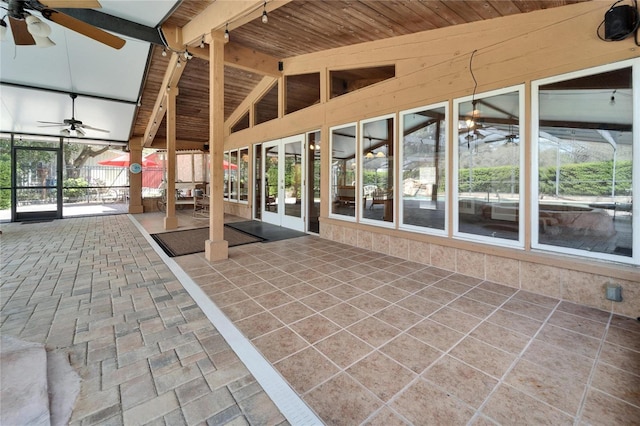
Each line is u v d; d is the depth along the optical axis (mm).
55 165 8336
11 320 2320
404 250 4109
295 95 6219
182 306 2600
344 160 5055
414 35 3963
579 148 2705
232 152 8906
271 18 4117
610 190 2561
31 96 6199
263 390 1583
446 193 3645
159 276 3379
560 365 1792
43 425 1330
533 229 2965
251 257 4188
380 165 4473
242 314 2453
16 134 7934
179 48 4586
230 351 1933
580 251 2703
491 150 3270
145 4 3781
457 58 3520
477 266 3359
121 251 4520
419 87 3910
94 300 2713
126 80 5832
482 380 1665
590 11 2600
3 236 5648
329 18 3990
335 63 5113
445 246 3641
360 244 4758
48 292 2891
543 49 2871
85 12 3834
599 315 2439
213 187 4055
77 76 5551
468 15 3268
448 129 3611
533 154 2953
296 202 6316
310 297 2801
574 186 2742
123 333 2143
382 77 4500
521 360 1846
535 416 1417
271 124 6848
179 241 5238
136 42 4562
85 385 1604
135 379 1658
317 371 1738
